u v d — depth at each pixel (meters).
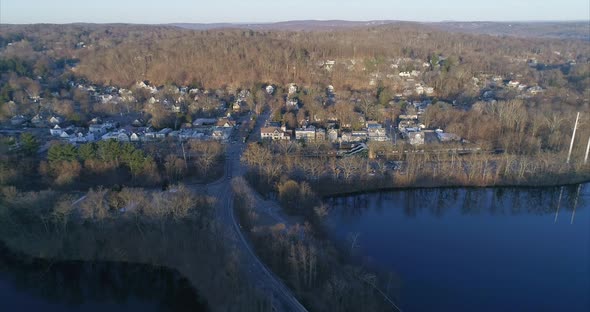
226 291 110.25
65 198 149.25
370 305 103.50
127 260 134.00
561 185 188.00
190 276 124.19
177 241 133.00
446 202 180.75
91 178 178.75
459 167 191.50
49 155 182.62
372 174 187.12
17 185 167.88
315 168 188.12
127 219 138.75
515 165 199.12
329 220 155.38
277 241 123.38
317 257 115.62
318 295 106.56
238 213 151.62
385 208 174.25
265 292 107.94
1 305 121.88
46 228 138.62
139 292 123.88
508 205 179.75
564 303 113.75
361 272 115.56
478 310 110.00
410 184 184.50
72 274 131.88
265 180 180.00
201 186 177.25
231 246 125.56
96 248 136.38
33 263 136.88
